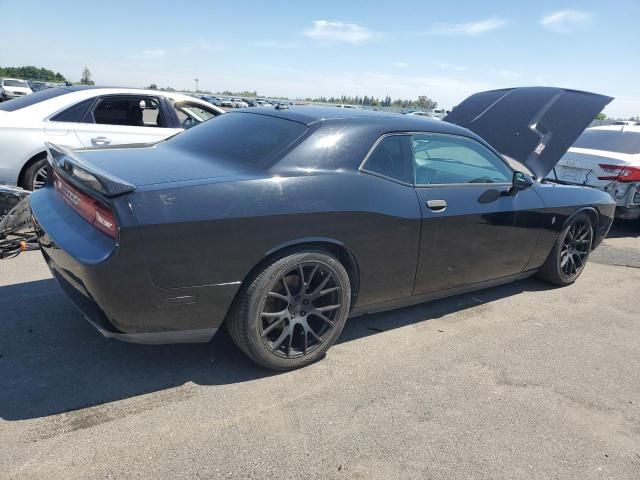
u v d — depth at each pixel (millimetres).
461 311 4125
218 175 2682
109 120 6168
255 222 2600
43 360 2902
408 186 3277
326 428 2494
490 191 3762
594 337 3820
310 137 2975
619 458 2467
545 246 4441
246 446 2320
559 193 4453
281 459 2254
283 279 2799
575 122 5113
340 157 3002
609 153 7117
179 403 2604
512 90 5941
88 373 2812
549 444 2523
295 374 2969
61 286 2818
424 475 2230
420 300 3654
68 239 2518
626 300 4680
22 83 36875
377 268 3186
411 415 2656
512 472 2301
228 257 2559
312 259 2840
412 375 3059
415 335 3617
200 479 2098
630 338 3854
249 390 2764
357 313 3332
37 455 2160
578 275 4941
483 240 3762
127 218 2301
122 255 2303
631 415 2836
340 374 3010
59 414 2445
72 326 3311
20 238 4789
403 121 3439
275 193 2688
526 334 3781
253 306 2701
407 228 3219
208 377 2859
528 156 5020
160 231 2363
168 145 3561
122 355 3020
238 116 3650
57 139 5602
